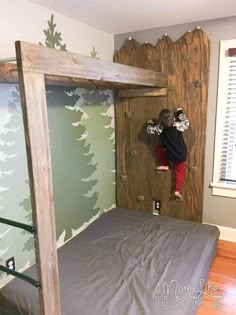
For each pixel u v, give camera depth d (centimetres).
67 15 231
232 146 271
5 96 185
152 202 316
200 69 264
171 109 285
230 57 254
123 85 251
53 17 220
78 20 246
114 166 329
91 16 235
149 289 182
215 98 266
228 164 277
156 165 304
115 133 321
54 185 241
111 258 221
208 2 207
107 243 245
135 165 317
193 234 257
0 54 181
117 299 174
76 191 269
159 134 280
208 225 277
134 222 286
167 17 243
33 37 204
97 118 288
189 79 271
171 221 286
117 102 312
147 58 285
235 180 276
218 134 271
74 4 206
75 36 246
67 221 261
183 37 264
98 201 305
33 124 117
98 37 278
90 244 243
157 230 266
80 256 225
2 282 198
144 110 299
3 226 195
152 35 281
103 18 242
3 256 197
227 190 276
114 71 182
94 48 274
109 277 196
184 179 292
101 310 165
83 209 282
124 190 330
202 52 260
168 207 307
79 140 265
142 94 291
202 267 207
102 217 300
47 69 122
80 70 146
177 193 289
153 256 222
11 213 200
